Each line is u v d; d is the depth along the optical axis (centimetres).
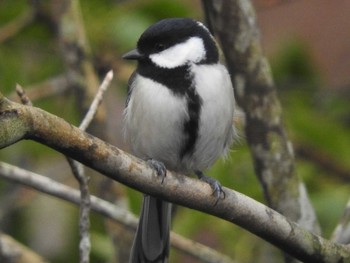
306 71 1330
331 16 1329
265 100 983
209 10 984
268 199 986
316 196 1186
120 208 1034
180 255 1219
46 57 1289
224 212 789
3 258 1102
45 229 1284
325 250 807
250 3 985
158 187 761
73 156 718
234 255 1176
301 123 1230
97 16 1236
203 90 910
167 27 935
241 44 980
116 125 1289
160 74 920
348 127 1319
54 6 1198
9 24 1264
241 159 1148
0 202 1270
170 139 928
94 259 1238
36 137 695
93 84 1167
